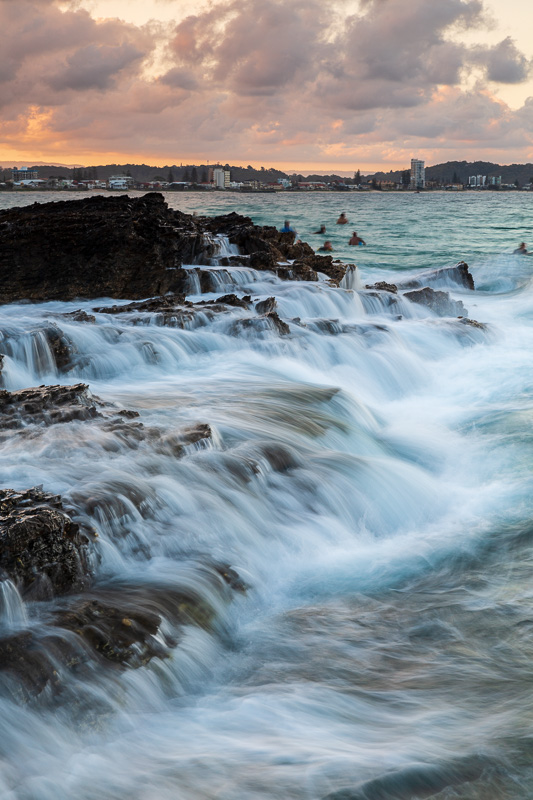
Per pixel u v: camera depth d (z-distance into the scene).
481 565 7.74
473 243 53.38
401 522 9.00
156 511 7.41
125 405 11.02
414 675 5.73
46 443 8.37
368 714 5.19
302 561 7.75
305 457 9.56
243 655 6.09
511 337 20.67
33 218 21.23
